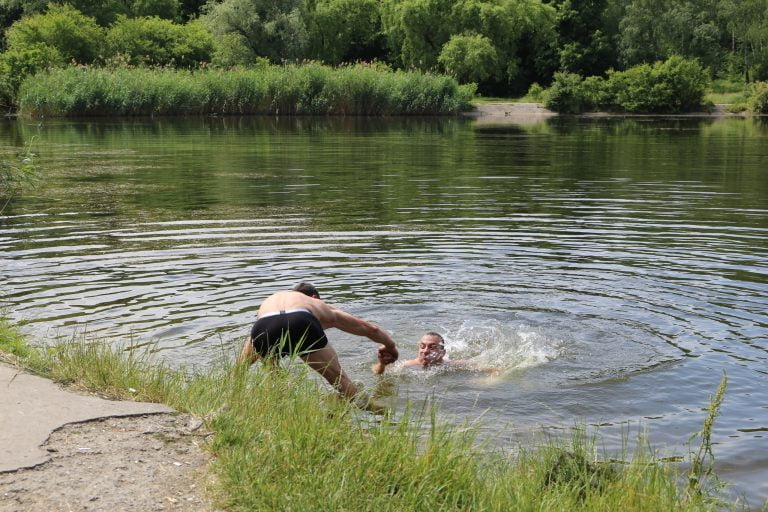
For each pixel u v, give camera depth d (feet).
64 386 15.48
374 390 18.61
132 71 140.05
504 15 194.08
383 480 11.98
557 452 14.12
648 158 73.05
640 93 175.83
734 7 220.84
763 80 213.25
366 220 39.09
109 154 73.26
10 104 137.90
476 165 65.82
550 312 24.29
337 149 80.12
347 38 217.56
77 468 11.97
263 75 142.61
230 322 22.77
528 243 33.73
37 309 23.66
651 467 13.96
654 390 18.47
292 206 43.47
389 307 24.64
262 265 29.48
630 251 32.32
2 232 35.63
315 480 11.71
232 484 11.65
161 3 214.48
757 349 21.16
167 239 34.22
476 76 192.34
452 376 19.62
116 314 23.34
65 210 41.86
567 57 208.03
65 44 164.86
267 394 14.98
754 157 74.38
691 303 25.22
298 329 17.89
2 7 206.39
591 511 11.83
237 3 186.50
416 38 199.41
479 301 25.34
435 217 40.01
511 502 11.76
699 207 43.73
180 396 15.42
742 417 16.93
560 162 68.95
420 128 116.57
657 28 214.07
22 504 10.87
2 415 13.55
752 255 31.68
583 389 18.58
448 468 12.35
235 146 82.74
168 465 12.29
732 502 13.26
